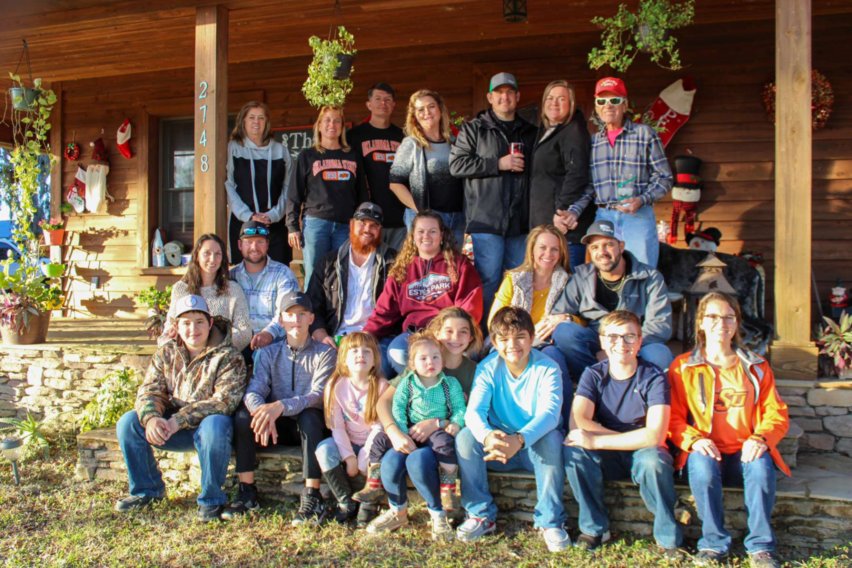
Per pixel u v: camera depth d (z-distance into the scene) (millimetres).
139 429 4512
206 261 4895
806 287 4848
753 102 7277
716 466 3734
